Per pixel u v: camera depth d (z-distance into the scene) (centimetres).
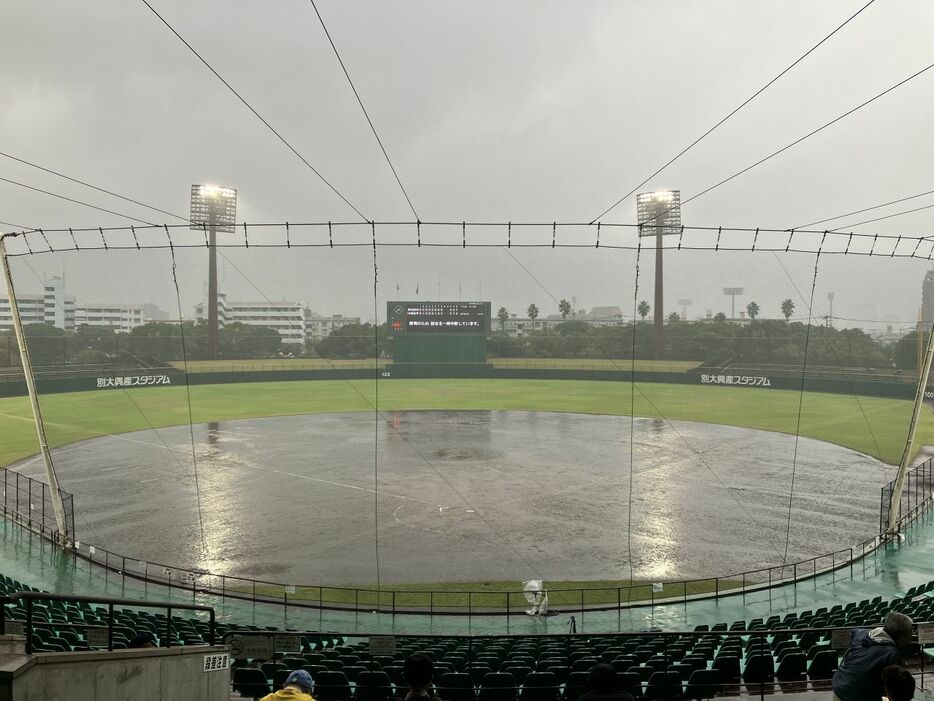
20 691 512
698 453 3950
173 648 752
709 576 2138
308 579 2102
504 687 1070
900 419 4669
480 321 6462
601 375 6069
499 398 6047
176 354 5578
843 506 2914
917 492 3167
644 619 1823
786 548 2306
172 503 2906
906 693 472
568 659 1311
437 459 3822
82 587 2017
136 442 4269
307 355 6406
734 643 1291
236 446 4194
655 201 6975
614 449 4094
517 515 2753
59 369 5075
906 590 2019
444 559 2269
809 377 4766
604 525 2623
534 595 1836
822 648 1255
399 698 1043
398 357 6462
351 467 3612
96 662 605
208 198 7606
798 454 3931
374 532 2534
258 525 2616
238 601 1936
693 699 1016
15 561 2227
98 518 2698
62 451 4009
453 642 1536
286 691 625
